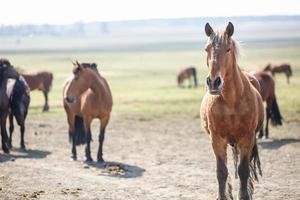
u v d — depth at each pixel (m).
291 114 24.25
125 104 30.44
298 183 11.43
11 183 11.34
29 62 90.06
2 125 16.00
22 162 14.52
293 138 18.16
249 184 9.08
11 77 16.12
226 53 7.75
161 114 25.80
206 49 7.86
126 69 69.69
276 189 10.83
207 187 11.15
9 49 178.88
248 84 8.63
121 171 12.97
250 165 9.54
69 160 14.97
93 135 19.92
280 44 149.50
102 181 11.75
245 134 8.52
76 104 14.95
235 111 8.33
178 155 15.49
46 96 28.52
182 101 31.48
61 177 12.12
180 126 21.89
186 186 11.25
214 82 7.55
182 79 43.00
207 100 8.70
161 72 62.59
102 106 14.31
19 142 18.44
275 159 14.45
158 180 11.94
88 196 10.12
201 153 15.79
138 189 10.90
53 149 16.97
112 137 19.34
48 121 24.05
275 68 43.88
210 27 8.01
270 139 18.08
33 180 11.71
